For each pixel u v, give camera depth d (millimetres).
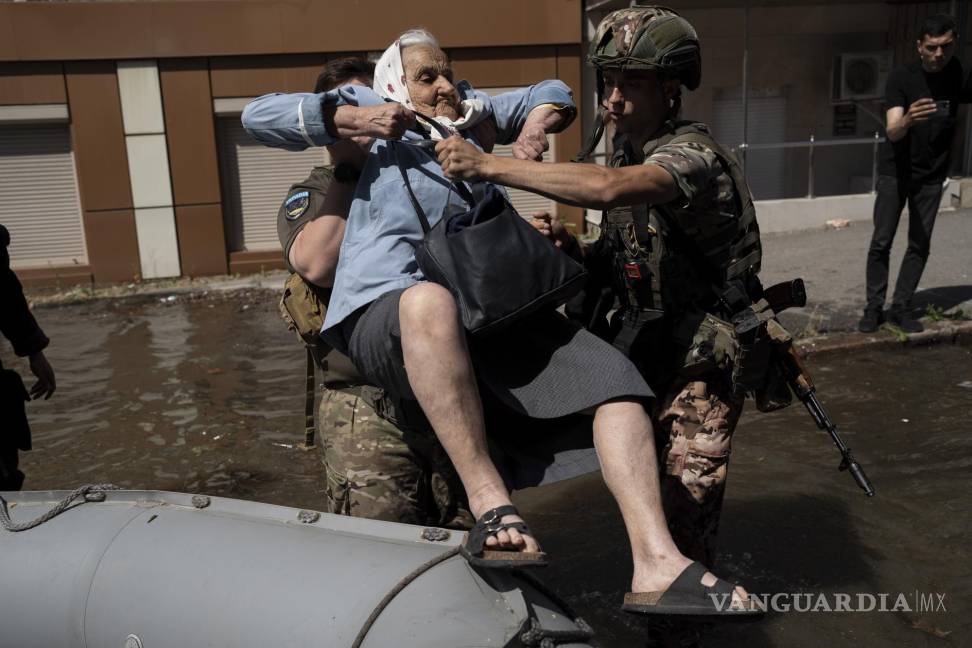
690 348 2668
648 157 2520
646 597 2000
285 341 7582
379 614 1746
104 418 5652
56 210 10852
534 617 1758
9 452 3473
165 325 8484
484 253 2182
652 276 2686
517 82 11141
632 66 2590
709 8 10648
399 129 2381
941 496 4039
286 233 2783
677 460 2717
